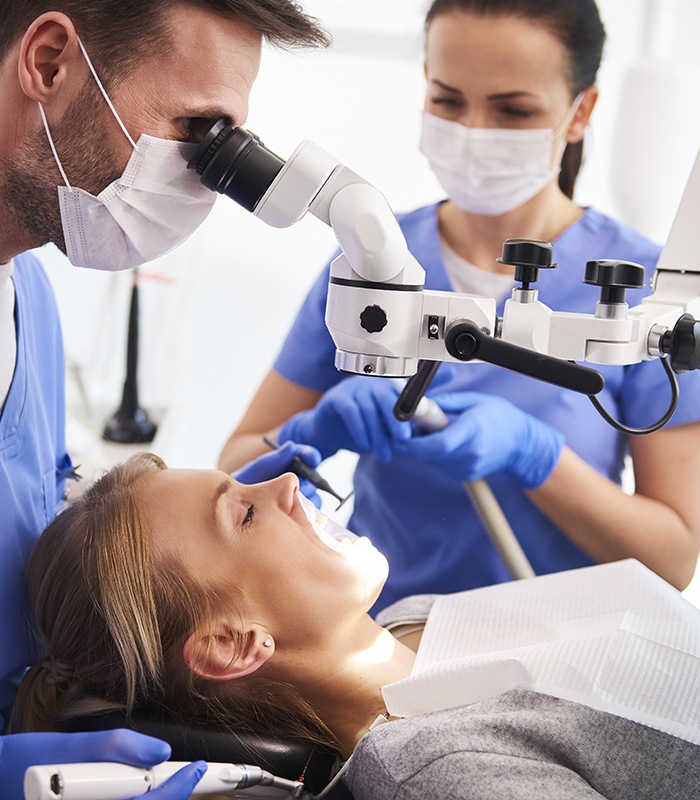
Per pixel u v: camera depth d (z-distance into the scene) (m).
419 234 1.81
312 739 1.26
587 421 1.68
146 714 1.25
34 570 1.32
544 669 1.16
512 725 1.10
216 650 1.26
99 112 1.06
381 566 1.34
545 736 1.09
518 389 1.72
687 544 1.60
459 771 1.03
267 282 3.57
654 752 1.12
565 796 1.00
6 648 1.29
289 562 1.29
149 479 1.36
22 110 1.08
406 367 1.04
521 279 1.02
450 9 1.57
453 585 1.75
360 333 1.01
